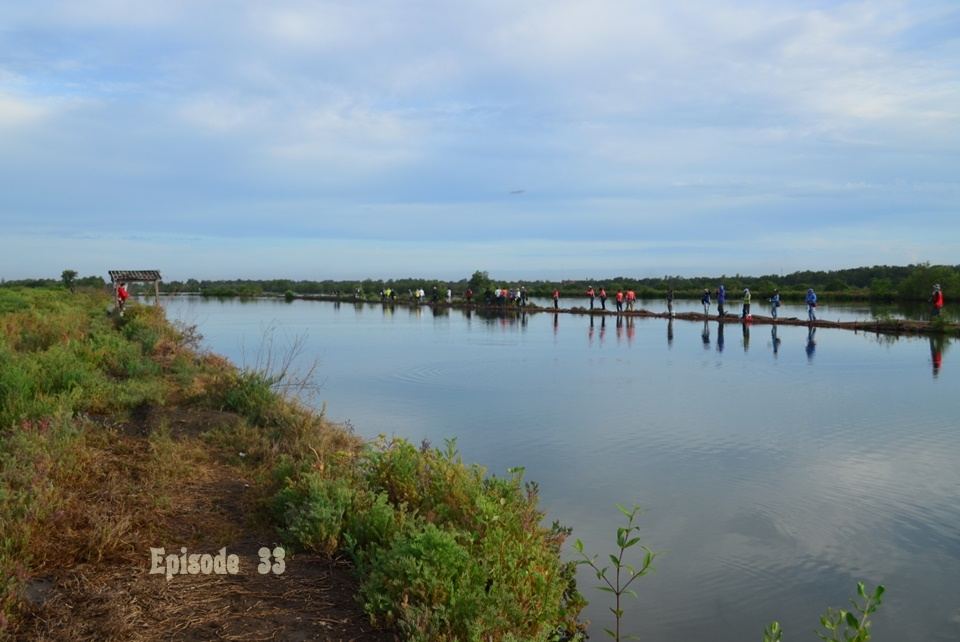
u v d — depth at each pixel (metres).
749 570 6.62
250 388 10.88
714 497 8.66
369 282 111.69
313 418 10.00
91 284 55.38
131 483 6.61
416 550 4.71
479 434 12.02
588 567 6.69
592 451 10.84
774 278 92.44
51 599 4.34
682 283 90.94
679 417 13.46
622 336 31.33
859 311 47.09
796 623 5.69
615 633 5.52
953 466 9.99
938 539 7.38
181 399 11.04
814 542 7.29
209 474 7.34
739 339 29.53
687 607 5.94
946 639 5.45
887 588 6.29
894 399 15.33
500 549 5.11
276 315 48.03
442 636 4.02
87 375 10.51
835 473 9.66
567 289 83.00
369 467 6.93
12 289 37.06
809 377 18.66
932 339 29.05
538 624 4.70
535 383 17.75
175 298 80.94
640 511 8.16
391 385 17.39
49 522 5.29
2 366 10.20
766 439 11.62
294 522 5.67
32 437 7.05
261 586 4.82
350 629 4.30
